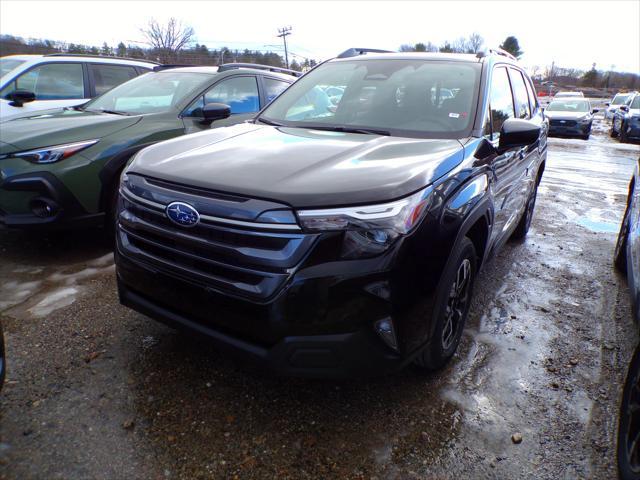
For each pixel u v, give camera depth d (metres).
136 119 4.48
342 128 3.14
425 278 2.18
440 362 2.67
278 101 3.73
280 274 1.98
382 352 2.11
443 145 2.70
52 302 3.36
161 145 2.79
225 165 2.32
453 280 2.41
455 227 2.34
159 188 2.28
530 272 4.39
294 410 2.41
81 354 2.77
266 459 2.11
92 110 5.07
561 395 2.66
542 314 3.59
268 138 2.87
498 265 4.53
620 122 17.62
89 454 2.08
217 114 4.24
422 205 2.14
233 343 2.14
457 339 2.82
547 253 4.95
